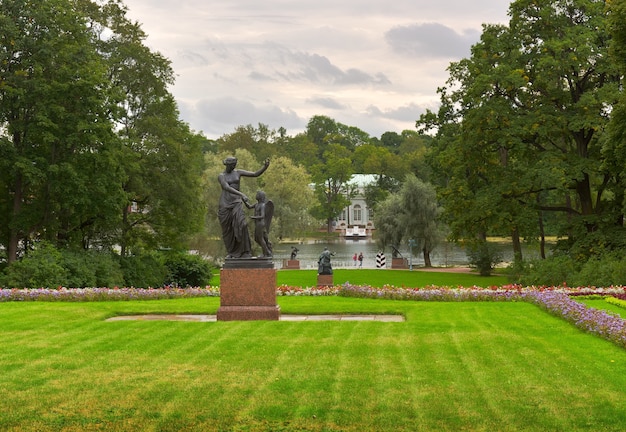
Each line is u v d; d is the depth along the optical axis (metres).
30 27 38.09
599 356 14.94
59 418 11.23
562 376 13.29
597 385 12.66
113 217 40.00
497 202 41.34
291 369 13.95
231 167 20.66
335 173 138.75
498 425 10.71
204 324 19.28
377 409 11.48
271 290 20.23
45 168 37.56
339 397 12.09
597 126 38.38
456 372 13.62
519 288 28.20
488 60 44.12
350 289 28.33
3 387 12.88
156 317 21.98
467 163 43.84
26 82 36.94
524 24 43.53
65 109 38.50
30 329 18.86
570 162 40.41
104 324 19.55
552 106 41.53
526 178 40.31
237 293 20.27
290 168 80.31
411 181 66.19
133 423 10.99
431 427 10.68
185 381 13.16
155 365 14.43
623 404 11.60
